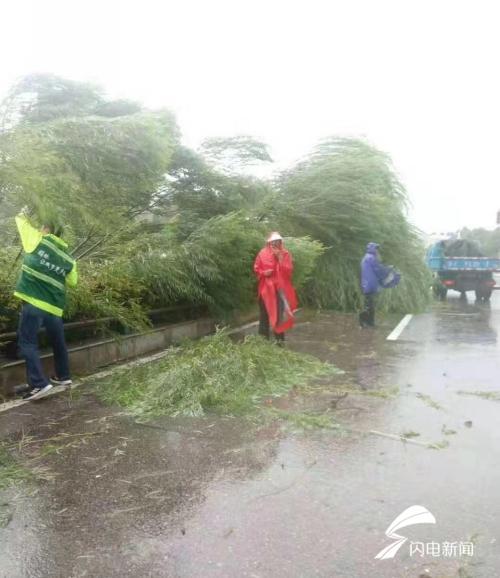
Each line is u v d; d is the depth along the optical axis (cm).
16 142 615
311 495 361
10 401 570
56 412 534
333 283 1416
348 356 827
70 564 288
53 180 652
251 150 1287
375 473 394
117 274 709
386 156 1589
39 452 435
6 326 643
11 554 298
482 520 329
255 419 511
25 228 572
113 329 778
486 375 702
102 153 784
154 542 307
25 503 353
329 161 1465
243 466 407
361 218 1412
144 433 477
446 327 1178
